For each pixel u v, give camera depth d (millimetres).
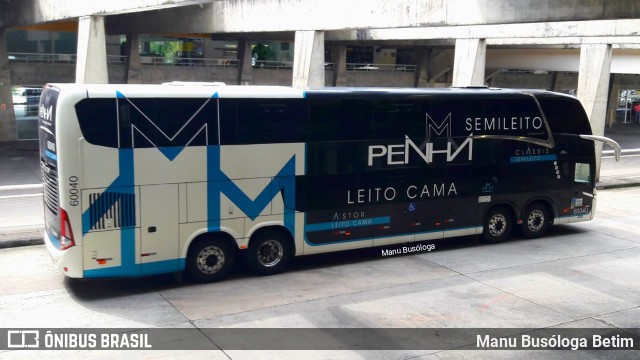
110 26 37281
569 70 37625
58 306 10414
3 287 11227
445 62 46406
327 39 32719
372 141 12828
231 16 27141
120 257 10688
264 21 24828
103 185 10398
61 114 10031
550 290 11703
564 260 13742
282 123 11836
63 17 26344
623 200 21047
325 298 11023
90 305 10484
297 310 10414
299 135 12023
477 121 14141
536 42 27844
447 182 13914
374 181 12961
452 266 13133
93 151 10266
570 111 15531
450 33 25891
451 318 10219
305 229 12359
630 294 11570
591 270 13016
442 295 11305
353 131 12594
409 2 19109
